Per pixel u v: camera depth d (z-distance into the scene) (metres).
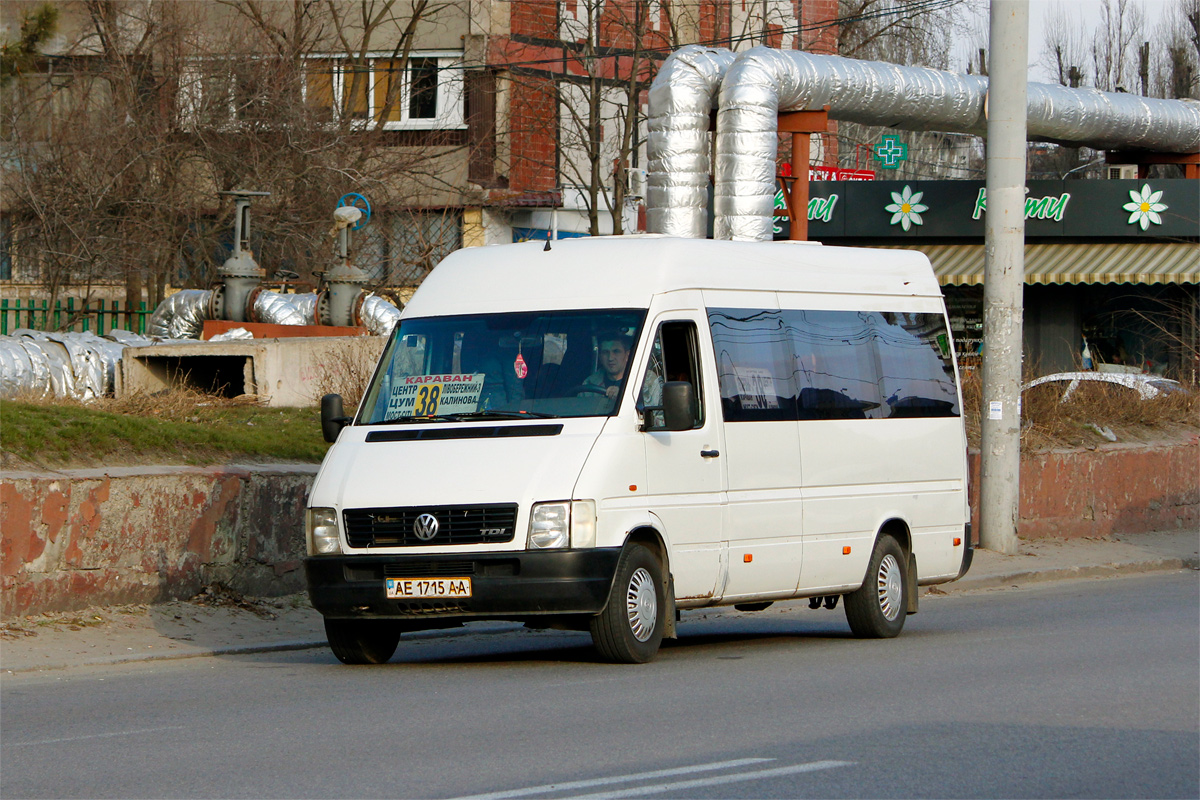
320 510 15.67
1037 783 10.12
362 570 15.45
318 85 54.72
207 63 50.19
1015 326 29.45
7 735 12.27
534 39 57.00
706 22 62.78
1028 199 50.78
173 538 19.78
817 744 11.45
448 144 55.72
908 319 20.22
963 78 40.16
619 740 11.62
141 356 29.84
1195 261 48.91
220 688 14.92
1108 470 33.75
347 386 29.41
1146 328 51.56
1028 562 28.88
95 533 18.75
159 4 51.28
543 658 17.31
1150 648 17.39
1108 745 11.44
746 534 17.12
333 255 49.06
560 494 15.09
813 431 18.19
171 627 18.84
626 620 15.63
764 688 14.36
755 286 17.95
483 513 15.09
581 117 58.03
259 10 53.91
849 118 39.31
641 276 16.73
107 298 50.06
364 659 16.78
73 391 29.31
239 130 49.44
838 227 51.31
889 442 19.38
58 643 17.38
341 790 9.92
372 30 55.34
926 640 18.89
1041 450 32.59
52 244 46.78
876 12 70.00
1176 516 35.59
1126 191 50.28
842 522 18.52
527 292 16.92
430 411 16.39
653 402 16.19
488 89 55.88
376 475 15.57
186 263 50.19
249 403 28.27
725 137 34.78
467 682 15.01
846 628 21.45
